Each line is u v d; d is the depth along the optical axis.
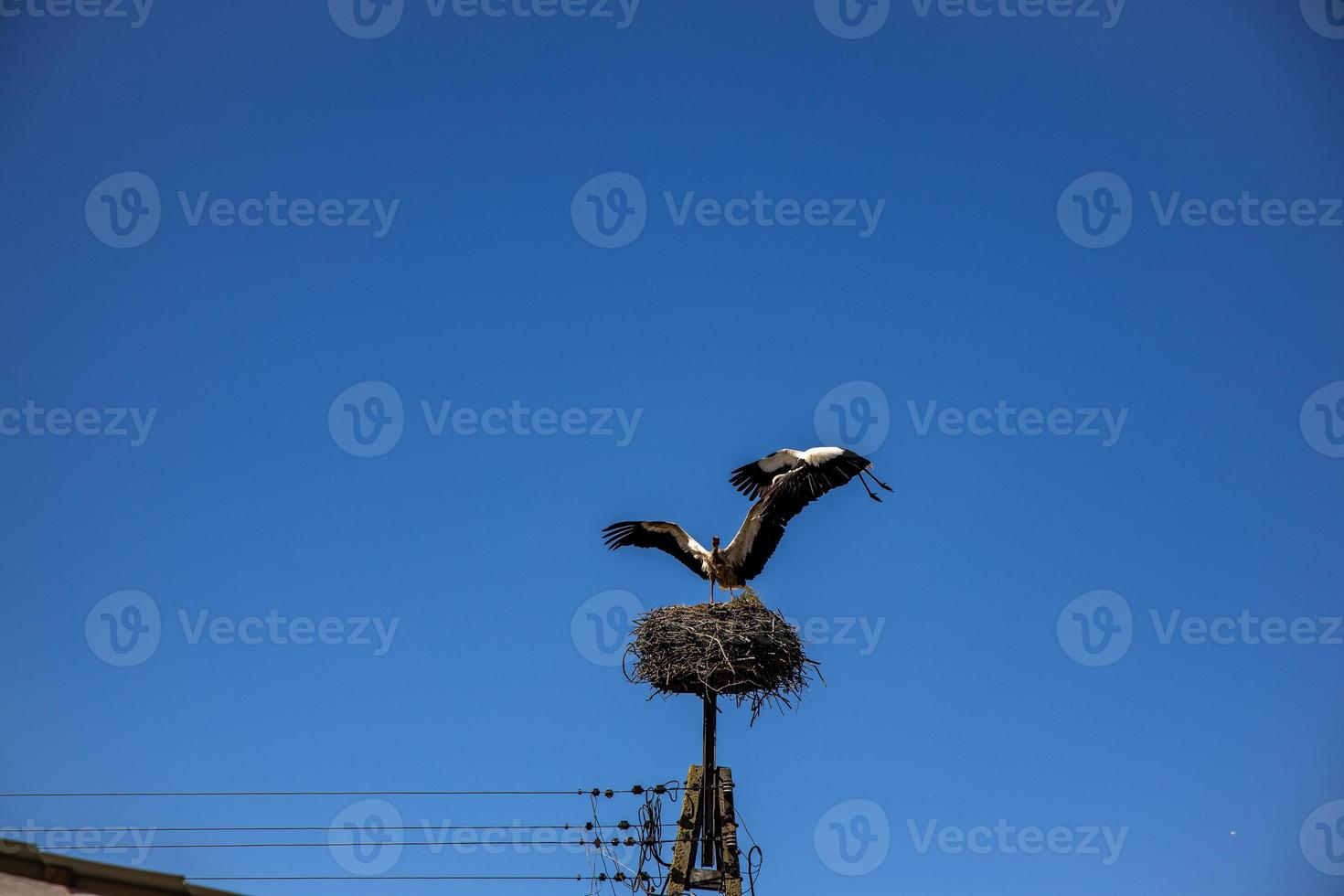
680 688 18.17
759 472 19.03
